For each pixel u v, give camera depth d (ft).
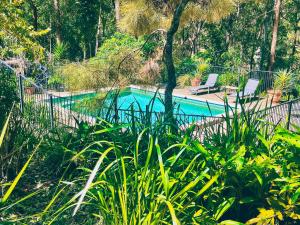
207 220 8.52
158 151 8.06
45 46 86.53
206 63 66.33
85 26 83.61
